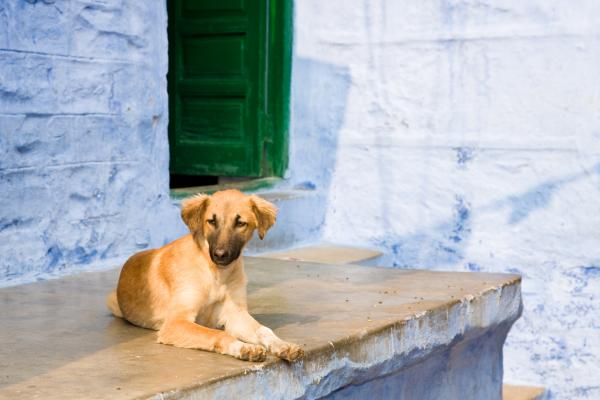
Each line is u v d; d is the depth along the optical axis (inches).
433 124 282.5
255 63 294.7
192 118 307.4
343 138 298.7
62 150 211.8
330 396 150.2
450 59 278.1
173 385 115.5
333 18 297.1
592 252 258.4
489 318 196.1
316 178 303.7
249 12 293.3
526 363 268.8
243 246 138.4
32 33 202.4
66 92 211.9
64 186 213.0
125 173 230.2
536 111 265.1
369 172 295.3
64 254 213.9
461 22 275.4
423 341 169.2
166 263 147.2
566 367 263.0
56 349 136.3
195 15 302.2
